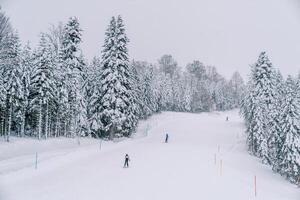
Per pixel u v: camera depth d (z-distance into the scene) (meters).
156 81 90.56
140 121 68.94
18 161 26.30
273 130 38.75
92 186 19.34
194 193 18.83
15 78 37.56
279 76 59.84
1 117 38.69
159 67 139.88
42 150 35.12
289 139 32.50
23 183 19.38
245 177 26.12
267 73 47.53
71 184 19.56
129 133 49.16
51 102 41.38
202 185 20.78
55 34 48.53
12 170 22.89
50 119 43.28
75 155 29.16
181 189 19.52
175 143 45.16
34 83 40.09
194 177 22.92
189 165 27.48
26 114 42.31
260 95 46.31
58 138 41.22
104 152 33.00
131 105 48.75
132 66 61.84
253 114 45.12
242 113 67.69
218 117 90.44
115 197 17.39
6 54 35.88
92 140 43.94
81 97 43.47
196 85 123.12
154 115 80.12
